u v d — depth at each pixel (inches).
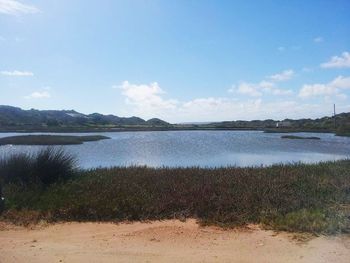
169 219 366.0
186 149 1688.0
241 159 1230.3
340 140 2490.2
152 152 1523.1
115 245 288.4
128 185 466.0
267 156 1342.3
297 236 304.5
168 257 261.0
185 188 448.5
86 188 454.3
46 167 501.4
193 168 631.2
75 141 2180.1
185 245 287.4
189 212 375.9
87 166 997.8
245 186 457.7
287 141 2356.1
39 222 354.6
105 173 570.3
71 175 531.2
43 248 282.2
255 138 2755.9
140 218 365.4
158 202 388.8
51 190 449.4
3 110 5723.4
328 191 441.7
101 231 328.8
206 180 496.1
